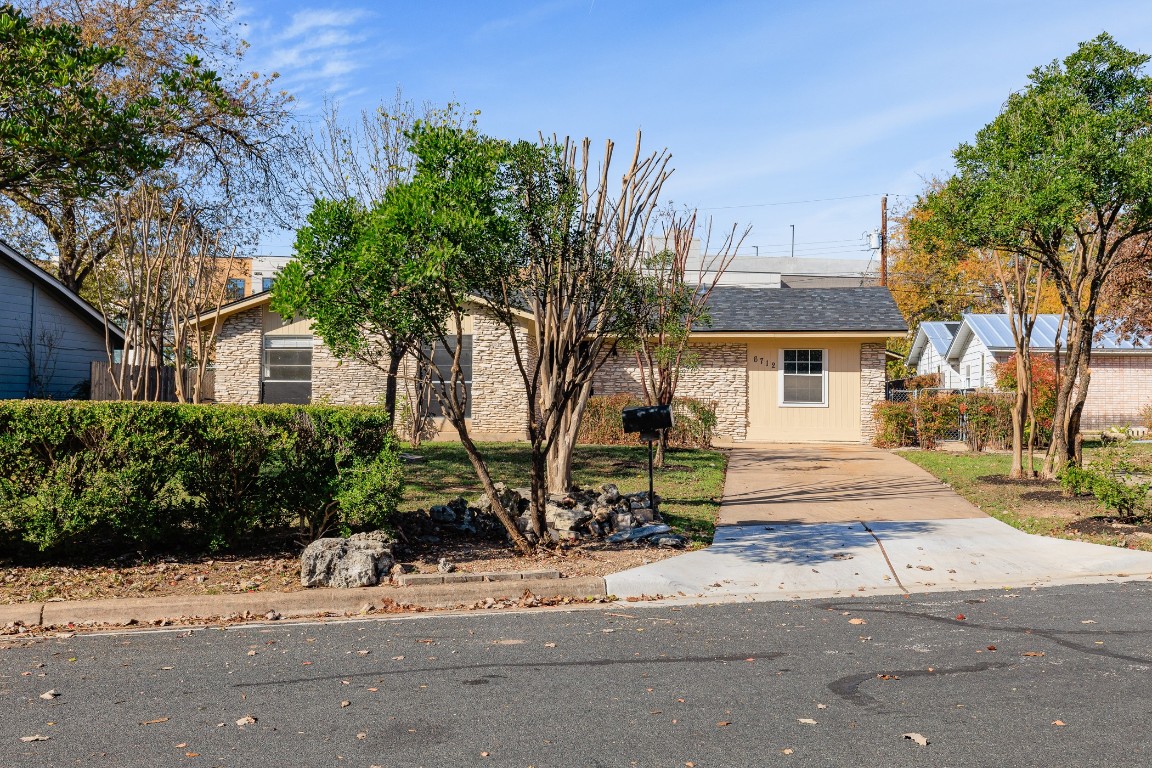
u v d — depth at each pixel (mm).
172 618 7113
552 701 4914
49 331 21094
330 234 8305
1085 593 7645
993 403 20281
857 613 7082
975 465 16406
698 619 6945
